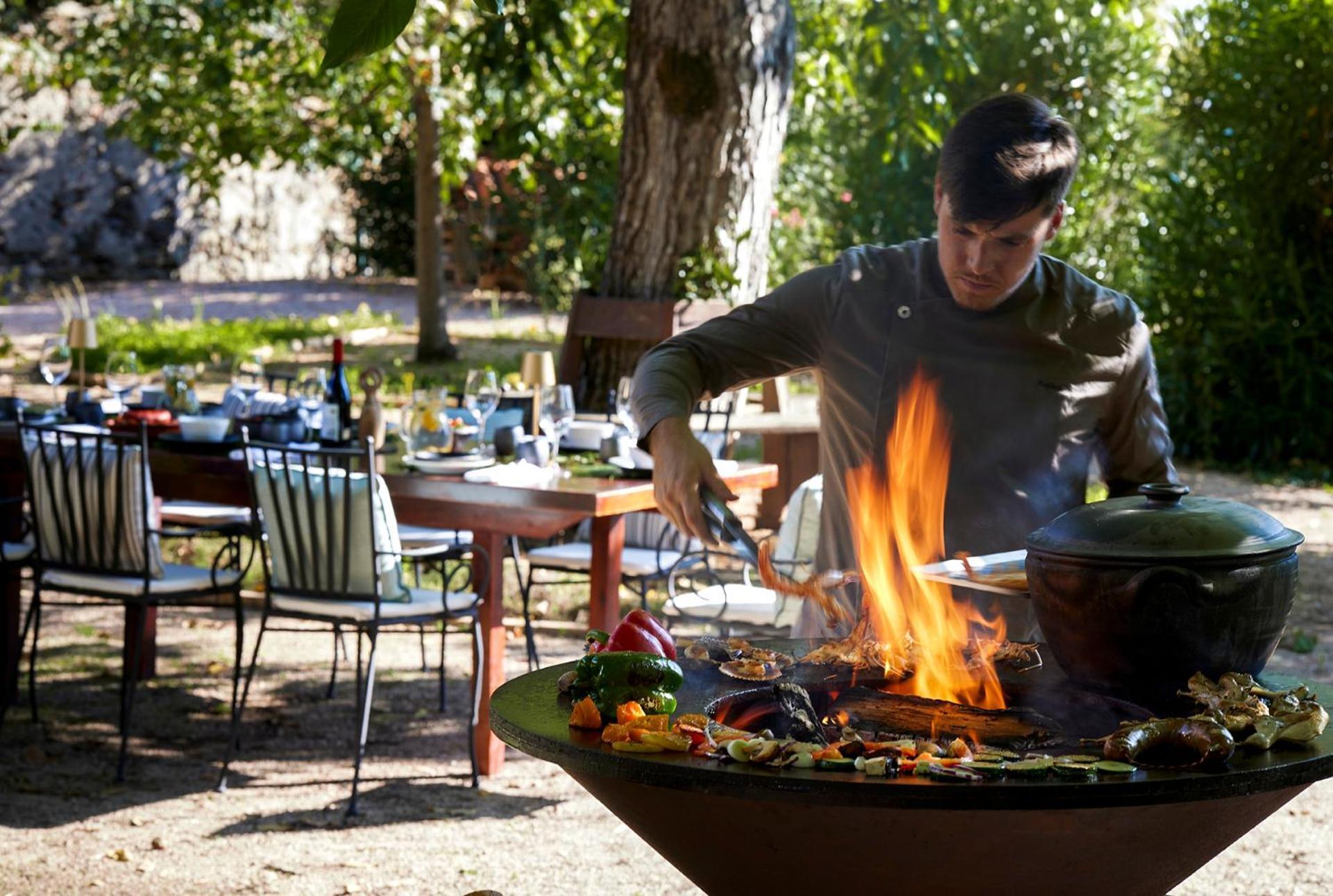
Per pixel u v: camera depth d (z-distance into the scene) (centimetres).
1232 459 1205
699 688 198
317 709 530
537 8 859
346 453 427
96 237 1975
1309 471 1159
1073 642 188
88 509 463
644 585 519
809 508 454
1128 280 1278
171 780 450
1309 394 1153
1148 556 179
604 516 431
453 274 2142
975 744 185
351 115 1337
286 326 1627
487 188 1827
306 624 660
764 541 198
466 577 703
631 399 246
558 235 1719
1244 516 187
